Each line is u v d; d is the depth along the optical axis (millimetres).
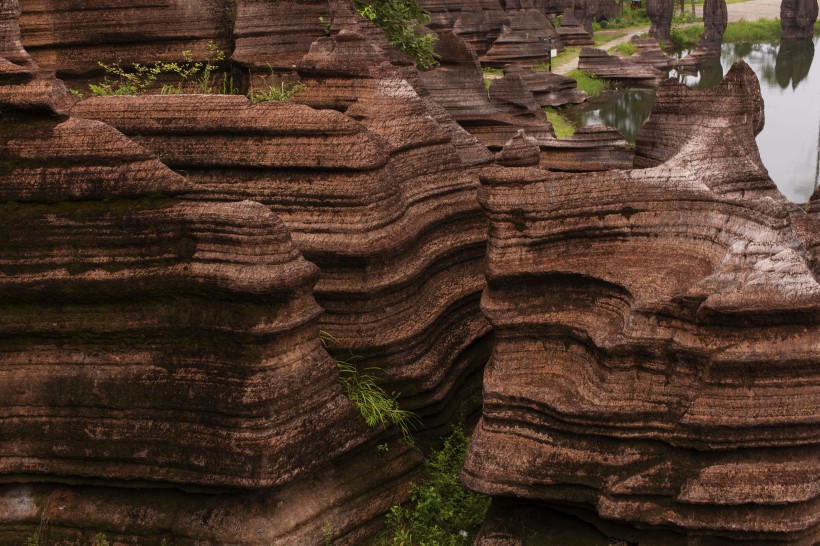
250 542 8109
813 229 9789
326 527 8430
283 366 8141
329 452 8477
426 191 11195
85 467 8453
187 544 8234
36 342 8516
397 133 11203
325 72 11703
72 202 8453
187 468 8234
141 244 8312
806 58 51781
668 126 11141
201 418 8188
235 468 8055
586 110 37531
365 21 14156
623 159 16969
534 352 8422
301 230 9945
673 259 8133
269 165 9930
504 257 8617
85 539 8422
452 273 11344
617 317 7824
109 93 13094
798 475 6953
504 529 8016
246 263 8016
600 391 7535
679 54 59812
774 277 7039
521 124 23500
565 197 8547
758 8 79062
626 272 8008
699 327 7199
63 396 8438
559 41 53125
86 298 8375
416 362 10281
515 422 8031
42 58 14852
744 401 7023
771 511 6961
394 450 9305
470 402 11250
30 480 8555
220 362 8172
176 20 14570
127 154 8367
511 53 46094
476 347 11539
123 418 8367
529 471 7738
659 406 7328
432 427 10477
